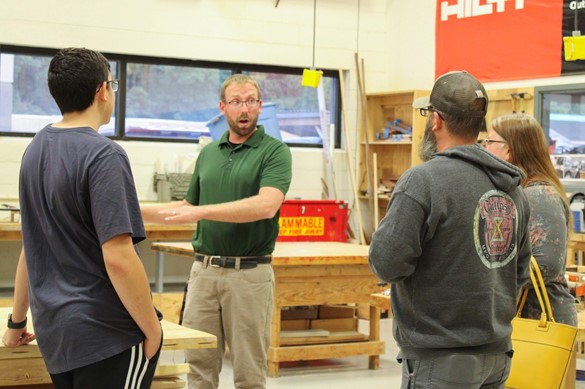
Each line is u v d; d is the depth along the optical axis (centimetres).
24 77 778
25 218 229
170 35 827
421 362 238
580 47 585
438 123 247
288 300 575
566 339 286
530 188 311
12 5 764
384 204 902
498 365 244
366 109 905
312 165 895
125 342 221
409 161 876
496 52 809
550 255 301
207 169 376
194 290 369
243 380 362
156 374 279
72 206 219
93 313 218
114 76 817
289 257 556
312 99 903
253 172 363
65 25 784
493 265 239
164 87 834
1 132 770
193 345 265
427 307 236
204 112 852
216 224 361
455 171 237
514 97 752
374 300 407
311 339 598
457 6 845
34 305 226
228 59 853
